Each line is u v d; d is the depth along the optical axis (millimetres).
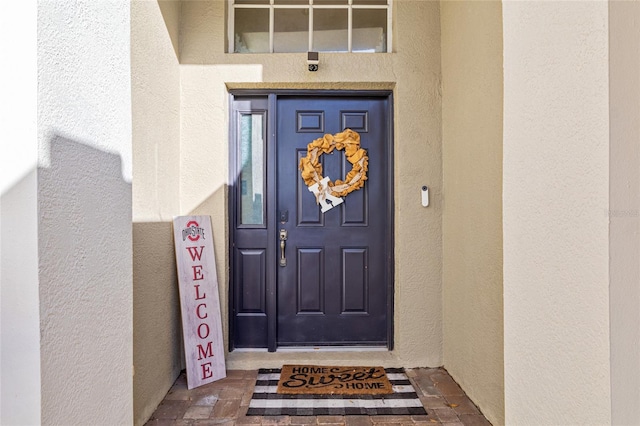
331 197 2713
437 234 2582
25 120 832
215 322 2430
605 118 921
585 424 984
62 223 912
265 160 2713
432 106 2582
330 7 2705
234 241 2695
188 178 2520
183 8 2535
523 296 1229
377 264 2742
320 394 2186
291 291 2736
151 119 2035
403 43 2582
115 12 1151
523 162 1226
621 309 919
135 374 1827
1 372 844
